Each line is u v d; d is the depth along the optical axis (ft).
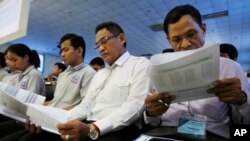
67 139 3.11
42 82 6.69
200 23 3.08
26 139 3.77
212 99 3.12
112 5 19.52
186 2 17.97
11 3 3.17
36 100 4.10
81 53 5.89
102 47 4.34
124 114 3.57
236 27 23.93
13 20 3.11
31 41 31.04
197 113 3.18
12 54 6.54
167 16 3.17
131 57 4.38
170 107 3.47
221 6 18.61
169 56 2.32
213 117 3.10
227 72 3.12
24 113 3.59
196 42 2.95
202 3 17.99
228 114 3.20
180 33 2.97
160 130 3.22
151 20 22.52
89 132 3.27
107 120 3.47
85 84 5.53
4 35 3.26
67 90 5.68
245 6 18.58
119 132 3.59
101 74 4.61
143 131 3.85
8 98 3.67
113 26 4.36
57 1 18.88
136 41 30.37
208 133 3.02
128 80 4.04
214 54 2.11
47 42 31.73
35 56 6.94
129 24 23.84
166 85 2.45
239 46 32.68
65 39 5.80
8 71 8.73
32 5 19.53
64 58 5.80
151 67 2.33
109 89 4.14
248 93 2.90
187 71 2.23
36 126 3.61
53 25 24.79
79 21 23.52
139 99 3.77
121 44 4.44
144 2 18.65
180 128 2.96
